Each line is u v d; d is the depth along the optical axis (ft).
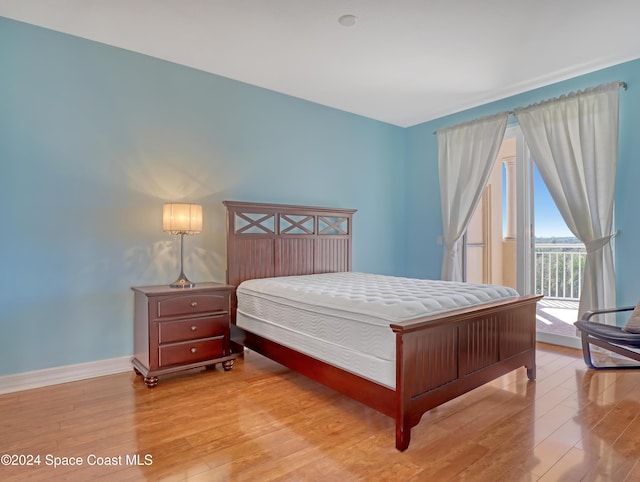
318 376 7.93
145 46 9.95
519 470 5.50
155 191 10.59
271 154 12.89
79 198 9.48
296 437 6.48
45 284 9.05
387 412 6.34
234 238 11.54
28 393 8.45
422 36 9.30
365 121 15.64
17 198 8.71
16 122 8.70
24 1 7.98
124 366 10.01
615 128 10.32
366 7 8.13
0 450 6.08
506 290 9.03
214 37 9.46
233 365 10.43
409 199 16.94
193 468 5.57
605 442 6.27
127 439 6.41
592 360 10.63
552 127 11.49
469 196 13.99
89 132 9.61
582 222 10.90
